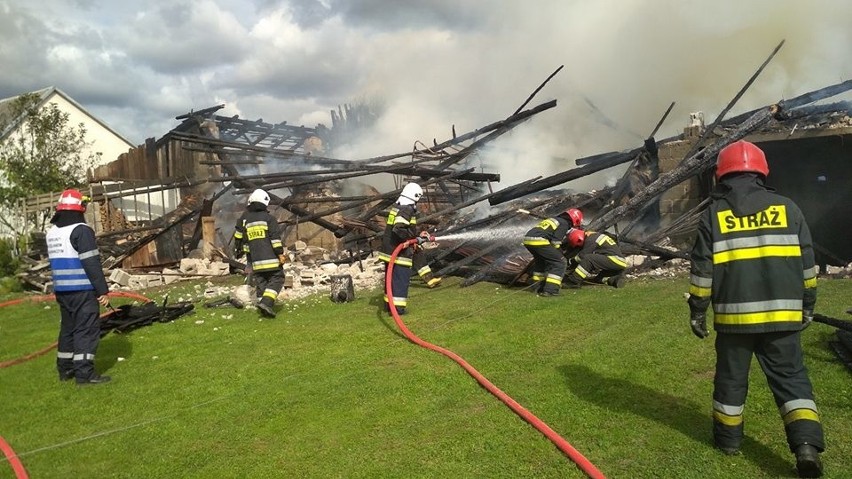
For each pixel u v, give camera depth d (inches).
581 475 131.3
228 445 158.9
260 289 324.8
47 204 669.3
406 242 302.0
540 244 329.4
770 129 415.8
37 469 150.7
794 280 126.6
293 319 311.6
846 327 180.7
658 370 193.2
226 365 231.9
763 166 136.5
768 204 130.4
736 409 134.0
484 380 191.9
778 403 129.8
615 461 136.5
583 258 345.1
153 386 211.5
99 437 169.2
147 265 558.3
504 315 287.4
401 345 246.5
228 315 329.7
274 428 167.8
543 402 173.5
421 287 399.5
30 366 251.8
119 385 214.8
